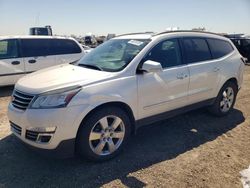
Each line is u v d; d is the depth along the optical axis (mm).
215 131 4898
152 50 4180
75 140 3412
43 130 3234
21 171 3480
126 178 3359
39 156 3854
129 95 3771
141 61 3996
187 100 4672
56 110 3215
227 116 5707
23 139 3447
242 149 4203
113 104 3674
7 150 4031
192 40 4867
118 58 4152
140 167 3615
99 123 3566
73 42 9609
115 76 3717
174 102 4445
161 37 4379
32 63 8672
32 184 3209
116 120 3719
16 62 8352
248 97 7375
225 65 5316
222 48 5449
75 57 9555
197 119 5477
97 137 3574
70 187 3164
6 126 5047
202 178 3387
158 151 4090
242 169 3611
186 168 3615
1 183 3219
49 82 3492
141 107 3986
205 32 5254
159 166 3652
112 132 3725
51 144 3271
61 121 3230
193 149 4180
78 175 3402
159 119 4359
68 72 3918
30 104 3332
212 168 3625
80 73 3812
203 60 4938
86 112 3365
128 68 3857
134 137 4602
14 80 8398
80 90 3371
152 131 4863
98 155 3639
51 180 3295
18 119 3424
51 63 9070
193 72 4648
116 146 3812
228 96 5629
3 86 8484
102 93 3498
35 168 3551
